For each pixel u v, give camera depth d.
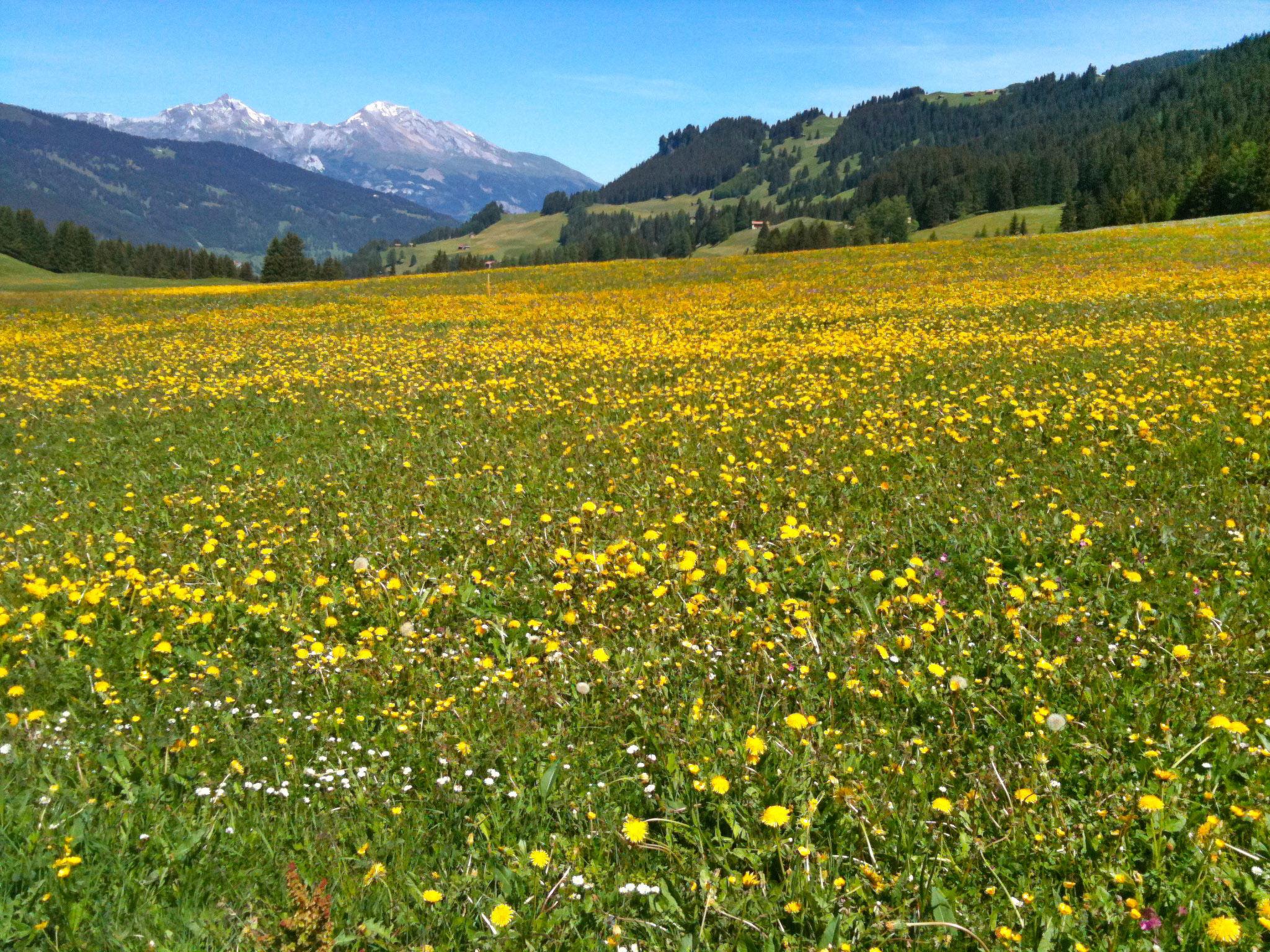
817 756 3.68
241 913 2.86
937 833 3.14
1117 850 2.97
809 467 8.55
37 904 2.73
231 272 165.25
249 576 6.18
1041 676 4.19
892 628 4.99
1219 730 3.61
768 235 158.50
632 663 4.70
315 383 17.84
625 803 3.54
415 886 2.95
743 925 2.77
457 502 8.55
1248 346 13.99
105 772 3.72
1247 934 2.55
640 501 7.87
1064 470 7.79
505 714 4.28
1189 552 5.66
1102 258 39.56
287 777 3.84
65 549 7.48
